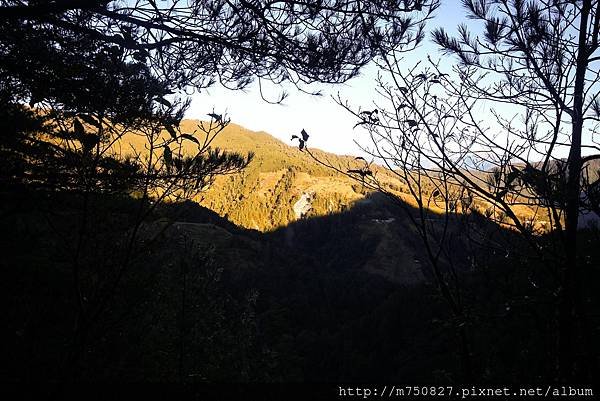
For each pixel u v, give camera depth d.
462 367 2.78
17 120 2.85
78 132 2.42
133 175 2.68
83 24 2.83
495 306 2.57
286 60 3.05
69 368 2.44
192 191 2.88
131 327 4.71
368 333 31.39
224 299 8.75
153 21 2.79
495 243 2.61
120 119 2.65
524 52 2.40
